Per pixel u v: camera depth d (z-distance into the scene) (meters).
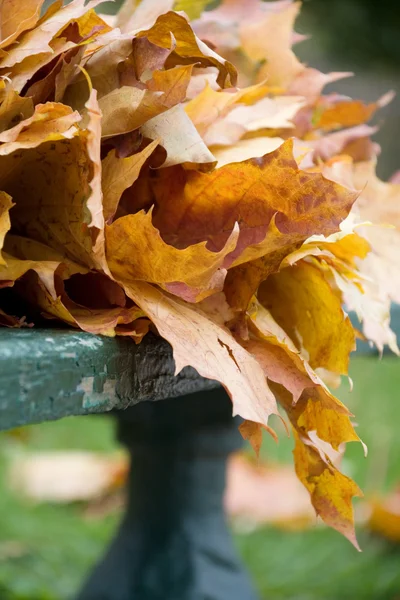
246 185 0.82
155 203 0.84
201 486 1.30
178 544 1.31
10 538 1.96
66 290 0.83
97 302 0.83
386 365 3.75
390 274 0.94
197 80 0.87
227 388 0.78
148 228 0.79
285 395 0.84
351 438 0.83
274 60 0.95
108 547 1.40
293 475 2.39
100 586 1.34
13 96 0.80
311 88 0.96
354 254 0.86
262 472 2.38
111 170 0.81
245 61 0.95
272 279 0.87
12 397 0.75
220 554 1.33
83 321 0.81
